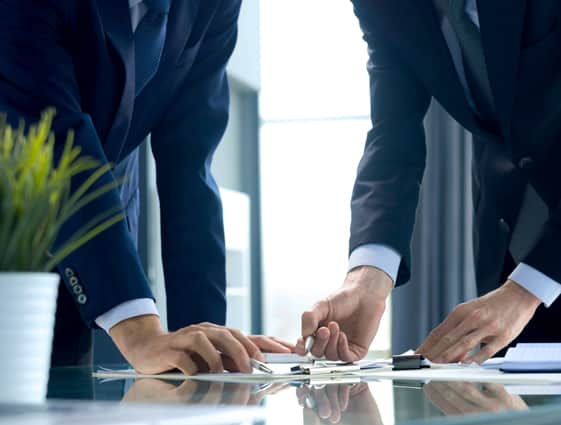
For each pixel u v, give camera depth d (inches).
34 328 26.3
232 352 45.4
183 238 61.1
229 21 63.8
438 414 25.9
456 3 63.0
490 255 70.0
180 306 60.4
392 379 41.3
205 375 44.3
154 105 60.7
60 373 49.3
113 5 55.0
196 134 62.6
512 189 67.7
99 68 55.4
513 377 40.8
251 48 270.8
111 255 45.9
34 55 51.8
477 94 66.5
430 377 41.8
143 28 57.0
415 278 226.5
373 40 71.1
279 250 309.7
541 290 57.4
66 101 51.9
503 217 68.6
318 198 304.0
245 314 234.1
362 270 62.7
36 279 26.0
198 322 60.2
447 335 54.1
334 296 59.8
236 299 232.4
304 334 52.6
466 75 66.6
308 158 300.8
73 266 45.9
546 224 58.9
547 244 57.9
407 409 27.7
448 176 227.6
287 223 306.0
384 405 29.1
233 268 232.1
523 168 65.9
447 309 226.7
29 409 24.4
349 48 292.2
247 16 267.9
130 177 65.3
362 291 61.2
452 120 227.5
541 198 65.6
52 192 25.3
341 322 60.6
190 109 63.0
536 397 31.1
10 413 23.5
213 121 63.4
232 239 227.1
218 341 45.8
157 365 45.3
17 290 25.8
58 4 53.2
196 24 61.0
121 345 46.6
